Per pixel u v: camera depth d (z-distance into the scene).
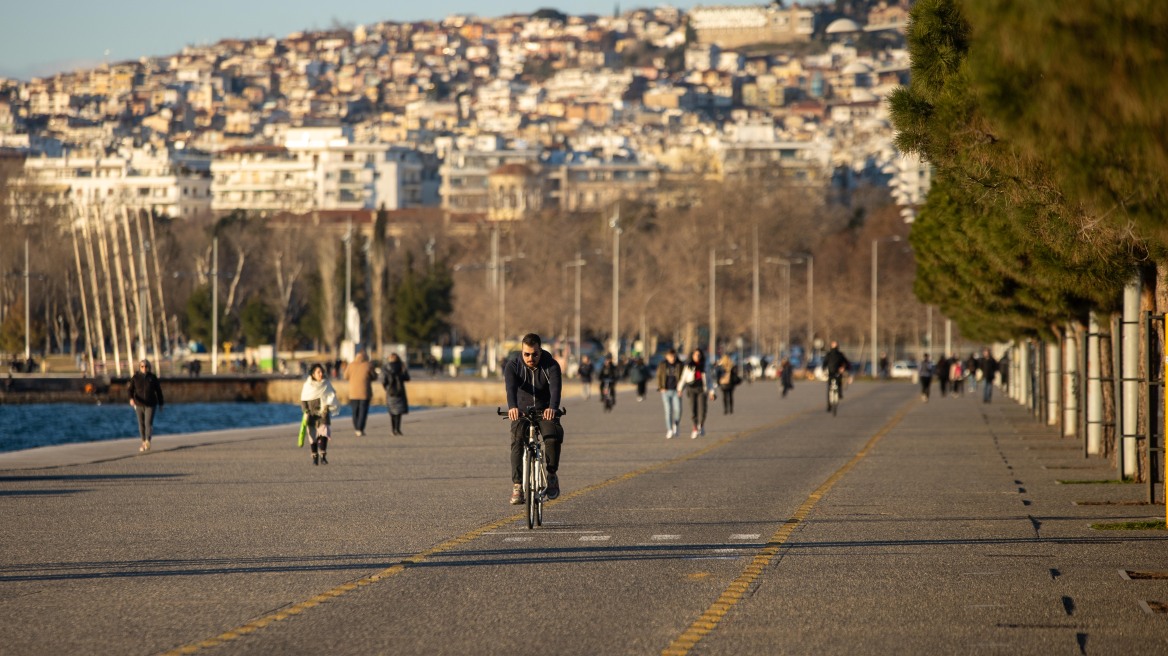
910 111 51.97
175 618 35.97
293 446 105.00
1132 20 27.72
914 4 52.34
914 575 42.59
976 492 68.25
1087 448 92.31
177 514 59.25
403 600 38.41
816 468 83.19
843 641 32.97
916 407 181.75
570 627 34.62
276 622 35.41
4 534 52.59
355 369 121.81
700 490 69.12
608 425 136.75
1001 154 47.75
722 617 35.94
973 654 31.62
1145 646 32.47
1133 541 50.22
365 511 60.28
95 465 87.00
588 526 54.56
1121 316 82.50
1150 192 31.83
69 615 36.41
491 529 53.81
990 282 103.12
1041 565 44.59
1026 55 28.88
